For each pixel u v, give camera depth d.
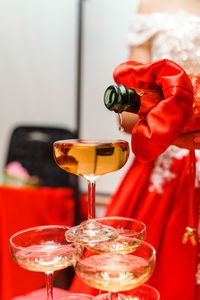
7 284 1.54
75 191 2.02
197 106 0.71
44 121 2.73
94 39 2.43
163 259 0.96
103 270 0.56
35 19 2.61
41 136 2.23
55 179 2.10
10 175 1.97
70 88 2.60
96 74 2.47
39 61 2.66
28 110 2.76
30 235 0.67
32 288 1.52
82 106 2.55
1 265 1.58
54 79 2.64
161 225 0.98
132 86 0.74
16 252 0.63
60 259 0.63
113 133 2.47
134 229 0.66
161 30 1.10
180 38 1.05
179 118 0.68
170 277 0.95
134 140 0.71
